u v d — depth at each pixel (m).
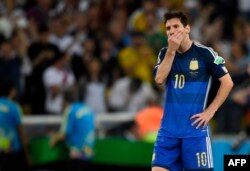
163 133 22.83
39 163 36.81
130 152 36.34
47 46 44.44
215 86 22.84
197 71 22.47
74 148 33.78
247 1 55.72
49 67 43.31
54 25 47.53
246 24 52.00
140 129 36.44
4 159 33.56
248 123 38.34
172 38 22.12
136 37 46.16
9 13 47.19
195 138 22.39
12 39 44.81
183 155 22.66
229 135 39.31
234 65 43.59
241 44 49.19
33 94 42.91
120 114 39.72
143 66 45.28
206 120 22.31
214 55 22.44
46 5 49.38
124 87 42.44
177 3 51.16
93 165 37.12
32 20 47.62
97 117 38.03
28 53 44.53
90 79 43.19
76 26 48.25
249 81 24.70
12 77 42.81
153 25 48.53
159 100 41.06
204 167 22.41
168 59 22.31
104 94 43.28
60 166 36.12
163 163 22.75
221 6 51.97
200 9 51.91
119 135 38.00
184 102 22.52
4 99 33.78
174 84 22.66
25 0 49.56
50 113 42.62
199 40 48.94
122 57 45.19
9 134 33.72
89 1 50.91
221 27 50.50
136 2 50.84
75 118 33.66
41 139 36.78
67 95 34.00
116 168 36.75
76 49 46.38
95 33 48.09
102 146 37.09
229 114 39.97
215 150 34.53
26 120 37.62
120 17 49.53
